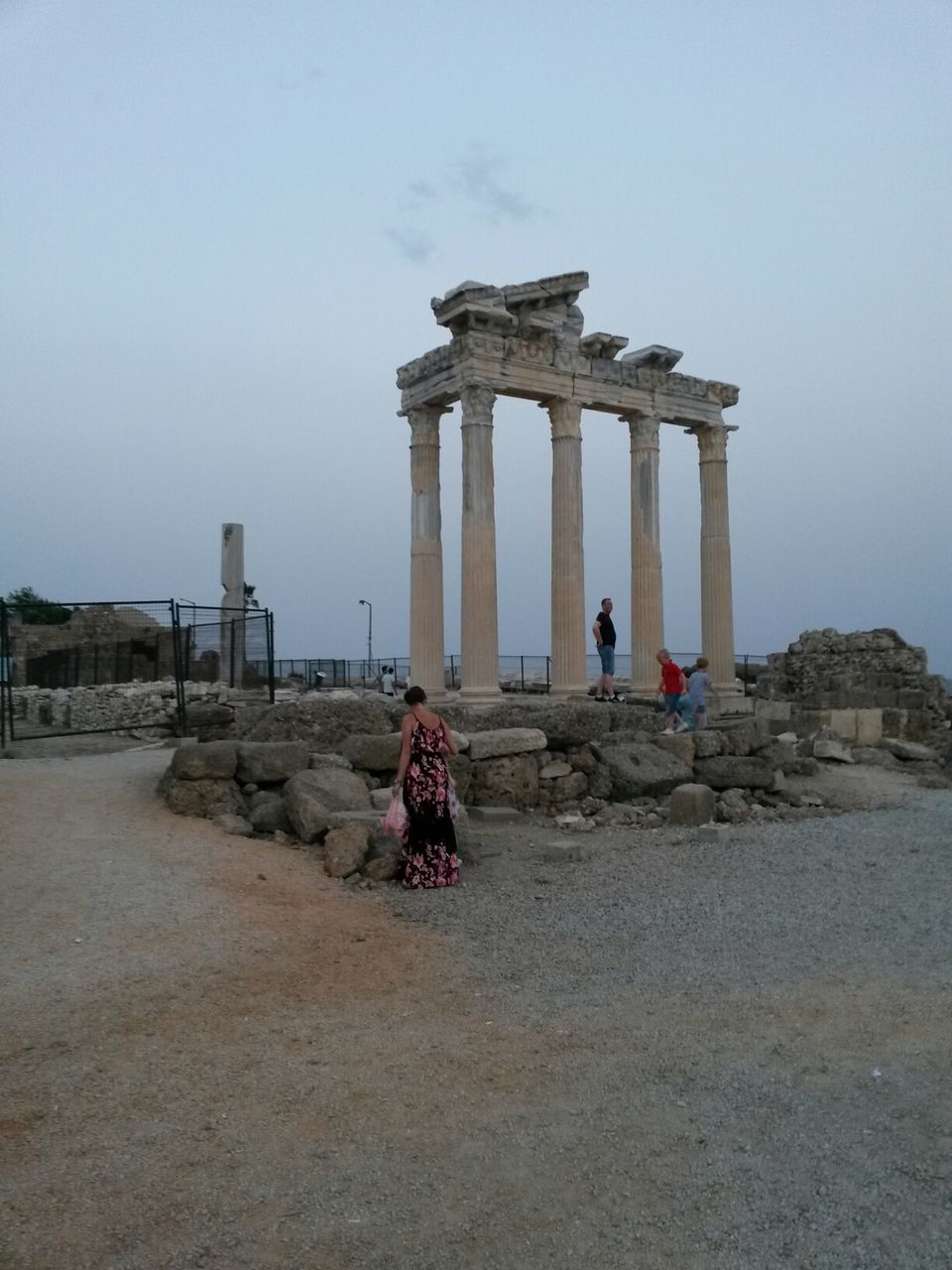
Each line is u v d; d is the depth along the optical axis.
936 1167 5.25
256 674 26.02
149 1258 4.64
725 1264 4.56
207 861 11.57
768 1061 6.69
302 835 13.05
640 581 25.50
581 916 10.62
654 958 9.12
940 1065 6.50
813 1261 4.55
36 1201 5.09
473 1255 4.66
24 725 25.39
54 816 12.77
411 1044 7.12
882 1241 4.67
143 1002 7.71
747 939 9.66
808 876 12.21
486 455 22.20
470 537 22.05
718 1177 5.26
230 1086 6.39
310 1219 4.95
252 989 8.14
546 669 39.62
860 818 16.53
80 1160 5.48
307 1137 5.75
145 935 9.12
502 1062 6.80
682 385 26.34
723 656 27.16
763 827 15.66
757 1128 5.77
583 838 14.95
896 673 28.97
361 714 17.72
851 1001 7.79
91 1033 7.12
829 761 23.53
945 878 11.95
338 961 8.98
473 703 20.61
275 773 14.14
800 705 29.28
